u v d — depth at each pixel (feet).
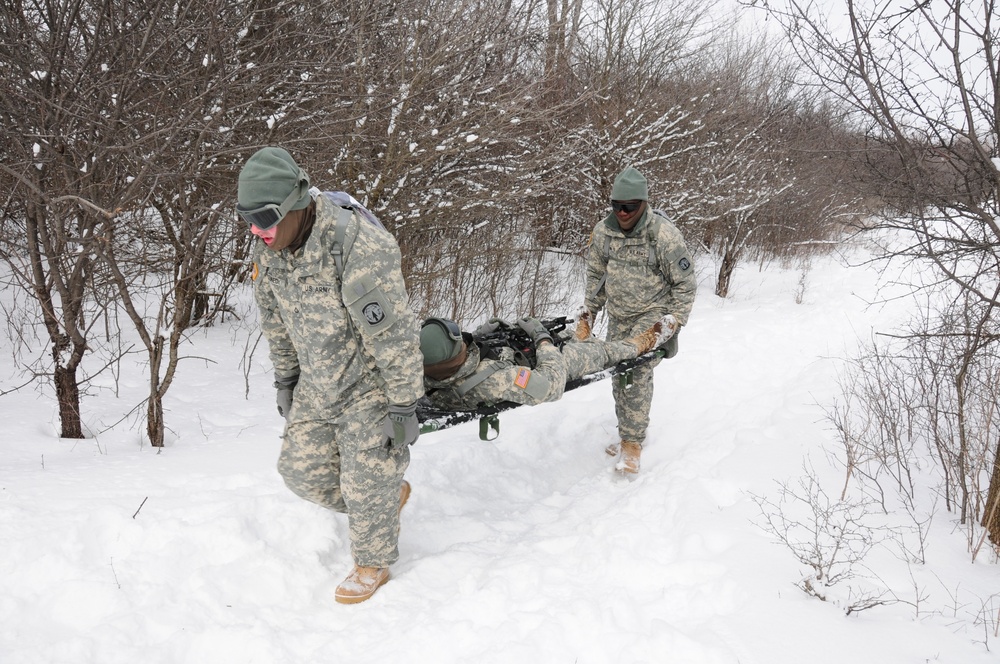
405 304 8.71
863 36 9.70
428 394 11.25
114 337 22.15
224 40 16.25
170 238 16.63
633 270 14.07
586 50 32.86
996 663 7.29
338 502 10.03
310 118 18.88
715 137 37.73
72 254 13.79
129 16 14.97
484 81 23.50
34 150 13.30
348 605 9.38
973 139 9.38
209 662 8.12
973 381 13.19
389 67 21.45
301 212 8.16
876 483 11.64
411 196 23.77
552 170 28.50
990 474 11.80
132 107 15.01
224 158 17.38
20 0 13.71
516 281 30.14
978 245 9.82
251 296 29.78
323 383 8.87
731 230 39.34
